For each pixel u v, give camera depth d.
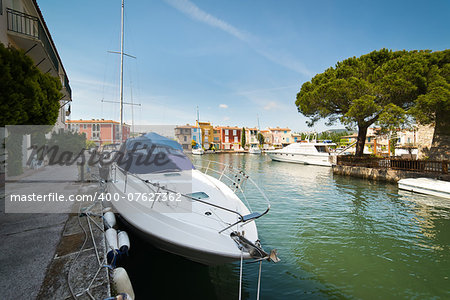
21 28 9.20
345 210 7.99
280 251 5.05
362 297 3.57
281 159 27.39
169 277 3.93
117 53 17.16
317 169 20.41
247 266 4.46
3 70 5.07
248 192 10.89
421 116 11.17
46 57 10.27
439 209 8.04
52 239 3.54
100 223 4.28
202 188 4.91
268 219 7.07
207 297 3.50
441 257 4.79
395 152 24.55
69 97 15.87
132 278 3.86
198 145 57.97
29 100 5.62
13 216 4.57
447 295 3.62
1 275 2.59
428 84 11.83
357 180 14.18
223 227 3.57
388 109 12.23
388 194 10.35
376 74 13.79
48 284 2.46
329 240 5.59
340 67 16.36
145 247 4.79
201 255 3.39
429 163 11.75
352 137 49.75
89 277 2.60
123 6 17.19
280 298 3.53
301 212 7.77
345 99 14.88
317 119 18.33
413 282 3.96
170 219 3.71
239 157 40.84
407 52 14.55
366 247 5.22
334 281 3.98
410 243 5.44
